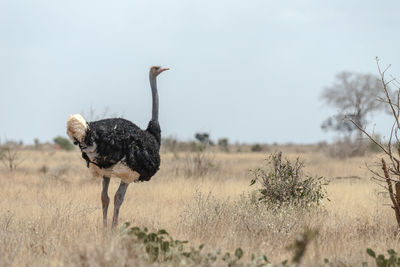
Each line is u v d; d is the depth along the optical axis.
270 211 32.25
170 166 76.94
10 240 24.81
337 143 118.88
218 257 22.98
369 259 23.61
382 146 31.12
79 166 71.81
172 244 22.45
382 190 41.50
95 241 25.64
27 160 111.50
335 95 155.88
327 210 35.69
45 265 21.95
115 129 29.98
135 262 20.50
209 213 31.55
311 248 24.75
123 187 31.30
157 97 34.38
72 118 28.73
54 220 29.48
